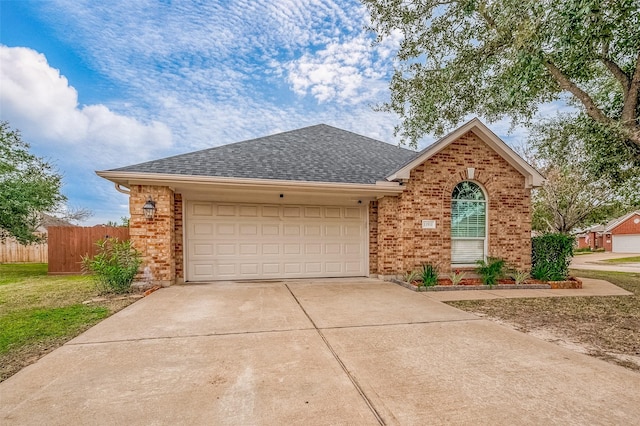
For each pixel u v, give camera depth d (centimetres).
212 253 954
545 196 1808
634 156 701
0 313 604
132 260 800
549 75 738
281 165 995
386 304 680
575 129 877
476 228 1005
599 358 398
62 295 779
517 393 307
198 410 276
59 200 1582
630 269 1633
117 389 314
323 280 988
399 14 808
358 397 298
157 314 592
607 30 559
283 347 427
